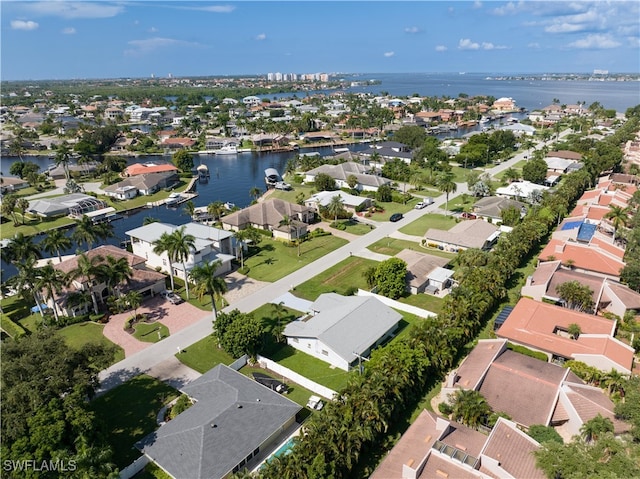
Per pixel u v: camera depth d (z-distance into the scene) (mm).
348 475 43938
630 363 57188
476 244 98062
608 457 41500
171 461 44406
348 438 43219
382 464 43312
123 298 75438
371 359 57281
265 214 118062
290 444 48875
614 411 47625
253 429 48031
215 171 196500
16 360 45625
